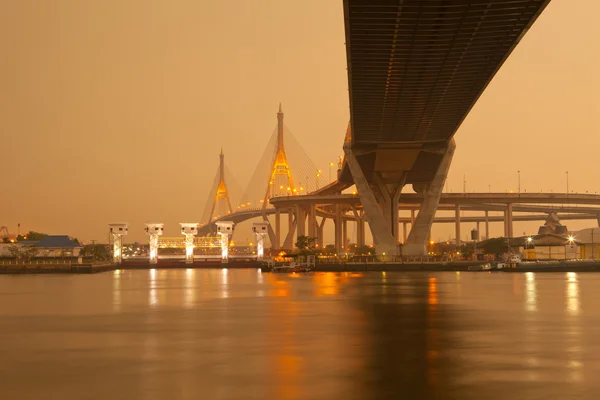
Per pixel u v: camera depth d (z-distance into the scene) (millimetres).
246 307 59438
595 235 185375
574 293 73875
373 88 85188
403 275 128625
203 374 30094
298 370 30734
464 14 62969
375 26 66000
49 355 34969
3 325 47500
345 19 63812
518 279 108750
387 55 73188
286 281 107438
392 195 156625
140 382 28719
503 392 26625
